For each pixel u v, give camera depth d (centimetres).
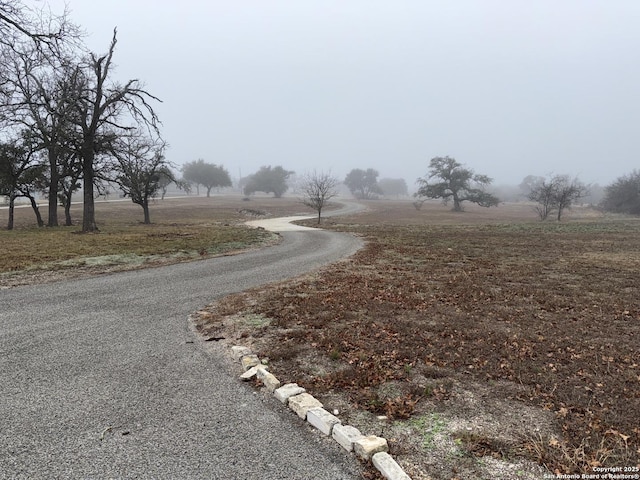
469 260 1399
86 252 1409
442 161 7225
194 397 388
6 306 725
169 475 271
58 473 271
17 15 1507
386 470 272
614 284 973
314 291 877
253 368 451
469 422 343
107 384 413
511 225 3647
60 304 746
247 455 296
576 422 337
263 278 1037
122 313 690
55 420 340
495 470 278
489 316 677
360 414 357
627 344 539
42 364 463
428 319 659
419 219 5459
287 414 359
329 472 278
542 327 614
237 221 4456
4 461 283
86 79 2416
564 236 2450
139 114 2356
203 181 10088
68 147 2327
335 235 2491
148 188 3666
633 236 2442
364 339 558
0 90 2159
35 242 1702
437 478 270
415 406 372
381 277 1054
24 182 2858
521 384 416
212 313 694
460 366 464
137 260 1296
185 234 2258
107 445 305
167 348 524
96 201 7050
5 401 373
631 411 354
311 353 508
